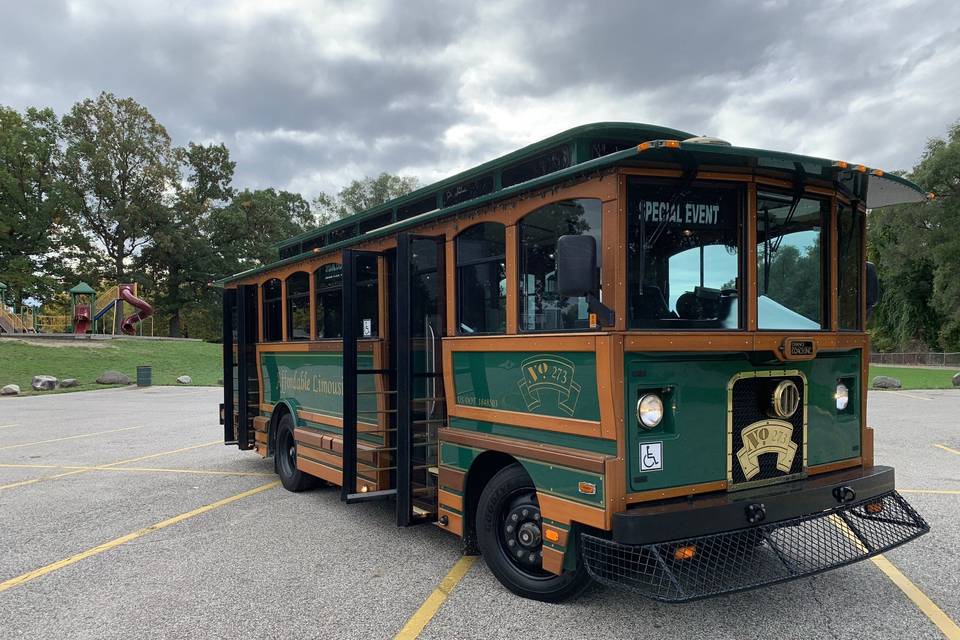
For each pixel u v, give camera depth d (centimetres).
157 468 877
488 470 462
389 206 600
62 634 368
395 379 573
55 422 1407
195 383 2544
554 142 413
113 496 710
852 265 439
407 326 495
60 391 2223
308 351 705
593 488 344
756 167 368
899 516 418
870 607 387
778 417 390
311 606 403
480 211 449
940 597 402
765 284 381
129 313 3941
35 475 832
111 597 421
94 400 1928
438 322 516
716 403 369
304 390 720
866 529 401
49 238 4359
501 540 428
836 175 390
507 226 423
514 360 415
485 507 430
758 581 335
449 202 525
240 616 389
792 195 393
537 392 396
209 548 523
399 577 452
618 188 345
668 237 358
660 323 352
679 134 418
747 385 382
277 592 427
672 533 328
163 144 4772
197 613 394
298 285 745
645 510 334
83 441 1130
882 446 968
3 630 374
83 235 4559
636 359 345
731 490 373
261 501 686
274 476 820
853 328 438
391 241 554
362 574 459
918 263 4294
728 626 363
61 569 477
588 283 339
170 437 1177
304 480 714
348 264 543
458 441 459
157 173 4622
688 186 363
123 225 4462
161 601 414
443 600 409
